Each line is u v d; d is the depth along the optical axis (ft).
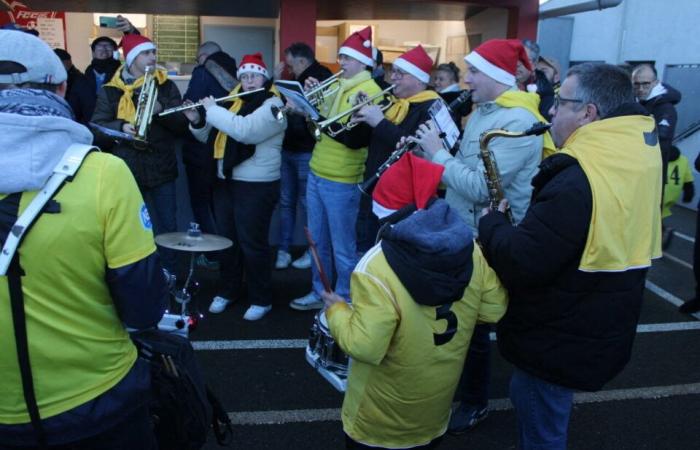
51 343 4.50
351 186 11.98
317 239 12.80
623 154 5.82
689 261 18.01
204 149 14.93
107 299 4.75
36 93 4.48
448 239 5.25
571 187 5.77
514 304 6.44
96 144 12.59
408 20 27.48
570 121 6.27
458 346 6.03
